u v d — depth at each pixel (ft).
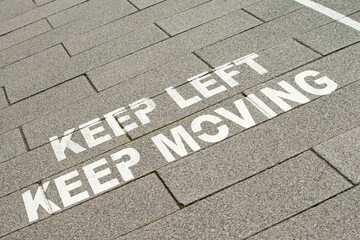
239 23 5.89
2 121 5.28
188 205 3.93
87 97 5.28
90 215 4.04
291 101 4.61
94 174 4.37
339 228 3.57
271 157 4.14
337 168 3.94
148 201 4.03
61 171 4.48
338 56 5.00
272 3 6.15
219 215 3.81
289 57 5.14
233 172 4.09
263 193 3.89
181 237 3.73
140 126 4.73
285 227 3.65
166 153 4.39
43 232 4.00
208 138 4.43
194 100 4.87
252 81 4.94
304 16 5.74
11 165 4.67
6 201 4.33
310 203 3.76
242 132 4.42
